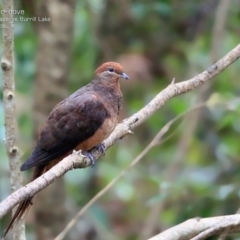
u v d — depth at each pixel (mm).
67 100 9414
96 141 9164
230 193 10797
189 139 13172
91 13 14016
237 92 14109
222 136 13766
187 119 13789
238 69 14844
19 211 7477
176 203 12164
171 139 15078
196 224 7172
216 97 11219
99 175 14727
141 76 14266
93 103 9219
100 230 13031
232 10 14039
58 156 9070
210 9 13773
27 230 12609
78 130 9086
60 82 12227
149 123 14977
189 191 11852
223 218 7242
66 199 12531
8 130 7988
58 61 12188
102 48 14016
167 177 12992
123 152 15508
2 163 12922
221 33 12883
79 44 14266
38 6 12156
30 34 13477
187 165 14555
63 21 12164
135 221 14945
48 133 9102
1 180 12812
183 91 8562
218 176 12641
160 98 8461
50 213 12242
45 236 12211
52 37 12156
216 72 8656
